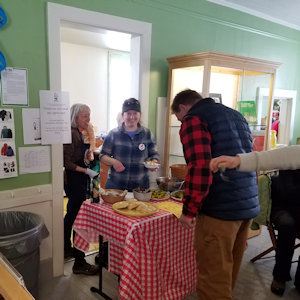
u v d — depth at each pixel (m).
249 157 1.07
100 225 2.02
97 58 5.91
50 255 2.58
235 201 1.69
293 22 4.25
